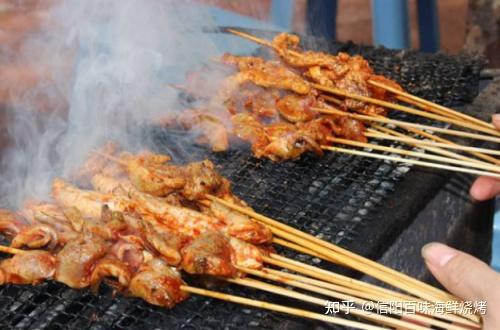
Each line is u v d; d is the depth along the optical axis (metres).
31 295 0.76
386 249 0.80
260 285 0.74
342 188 0.84
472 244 0.94
